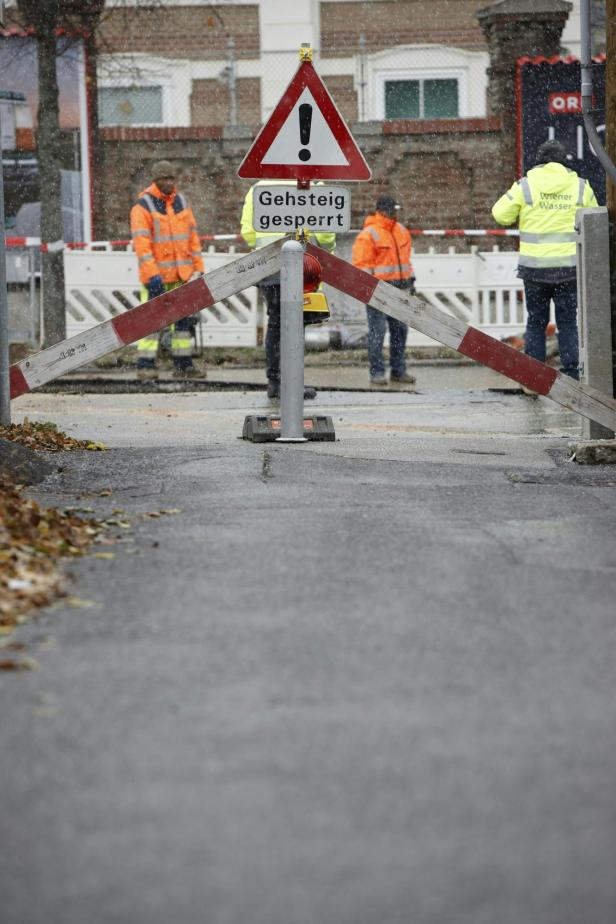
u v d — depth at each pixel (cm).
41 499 1616
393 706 870
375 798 723
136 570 1243
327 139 2058
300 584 1190
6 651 990
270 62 5653
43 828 693
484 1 5688
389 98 5728
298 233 2088
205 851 664
